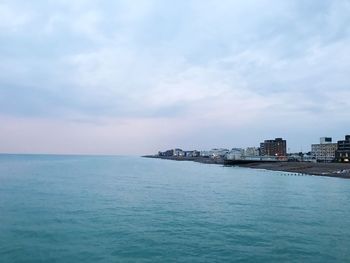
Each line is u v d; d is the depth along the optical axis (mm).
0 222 36531
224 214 42750
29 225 35219
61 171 131500
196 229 34375
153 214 42344
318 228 35125
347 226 36125
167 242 29469
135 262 24453
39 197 56312
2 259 24828
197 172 140250
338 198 58531
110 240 29969
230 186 80000
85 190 67750
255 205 50312
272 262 24531
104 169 154500
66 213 42125
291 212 44406
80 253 26328
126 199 56000
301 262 24531
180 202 53188
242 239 30609
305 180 96688
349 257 25734
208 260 24922
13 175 106812
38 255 25797
